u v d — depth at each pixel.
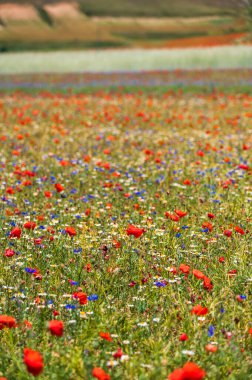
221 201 10.76
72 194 11.67
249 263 7.61
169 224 9.27
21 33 105.56
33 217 10.02
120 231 8.88
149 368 5.23
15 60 52.59
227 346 5.52
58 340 5.72
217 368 5.21
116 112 25.48
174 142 17.97
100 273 7.40
